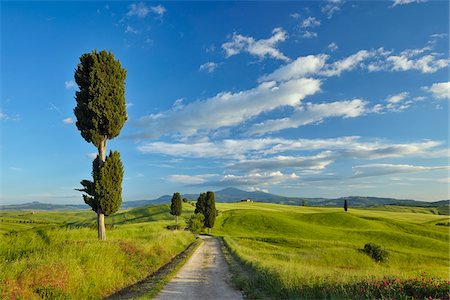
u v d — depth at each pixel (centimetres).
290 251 4288
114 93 2603
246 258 2473
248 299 1282
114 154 2516
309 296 1205
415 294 1011
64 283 1199
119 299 1255
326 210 16062
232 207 15588
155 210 14512
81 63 2639
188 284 1577
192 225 7562
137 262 1928
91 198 2470
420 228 9844
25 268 1235
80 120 2570
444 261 4747
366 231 8444
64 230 2319
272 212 12462
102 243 1930
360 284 1162
